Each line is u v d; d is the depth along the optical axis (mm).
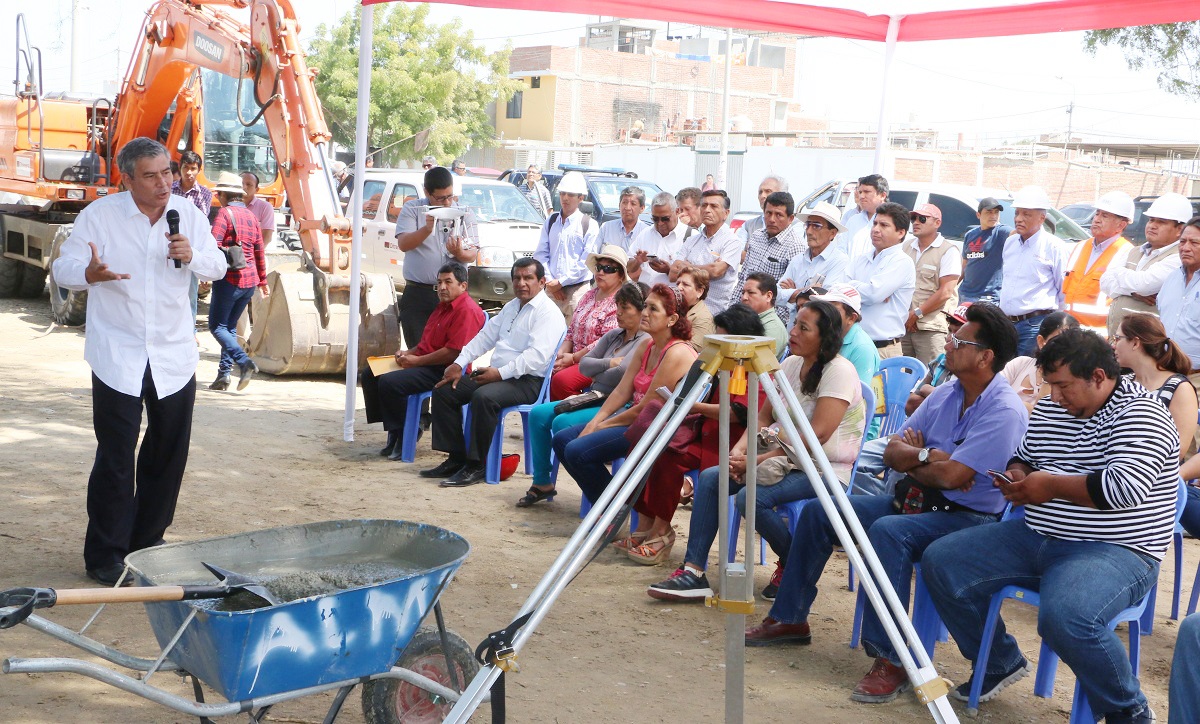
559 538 6352
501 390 7379
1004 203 15336
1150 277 7391
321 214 9336
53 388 9484
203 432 8391
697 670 4621
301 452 8031
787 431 2990
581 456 6352
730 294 8633
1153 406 4047
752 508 3092
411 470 7734
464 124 39781
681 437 5824
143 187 5008
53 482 6793
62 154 13523
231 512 6426
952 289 8367
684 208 9508
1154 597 5145
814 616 5359
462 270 7820
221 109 13578
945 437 4797
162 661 3084
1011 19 7805
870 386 6059
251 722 3326
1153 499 4031
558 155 45719
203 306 14680
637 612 5273
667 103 56062
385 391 7848
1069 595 3883
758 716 4191
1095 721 4004
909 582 4629
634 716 4141
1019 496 4090
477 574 5648
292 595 3396
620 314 6898
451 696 3547
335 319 10422
